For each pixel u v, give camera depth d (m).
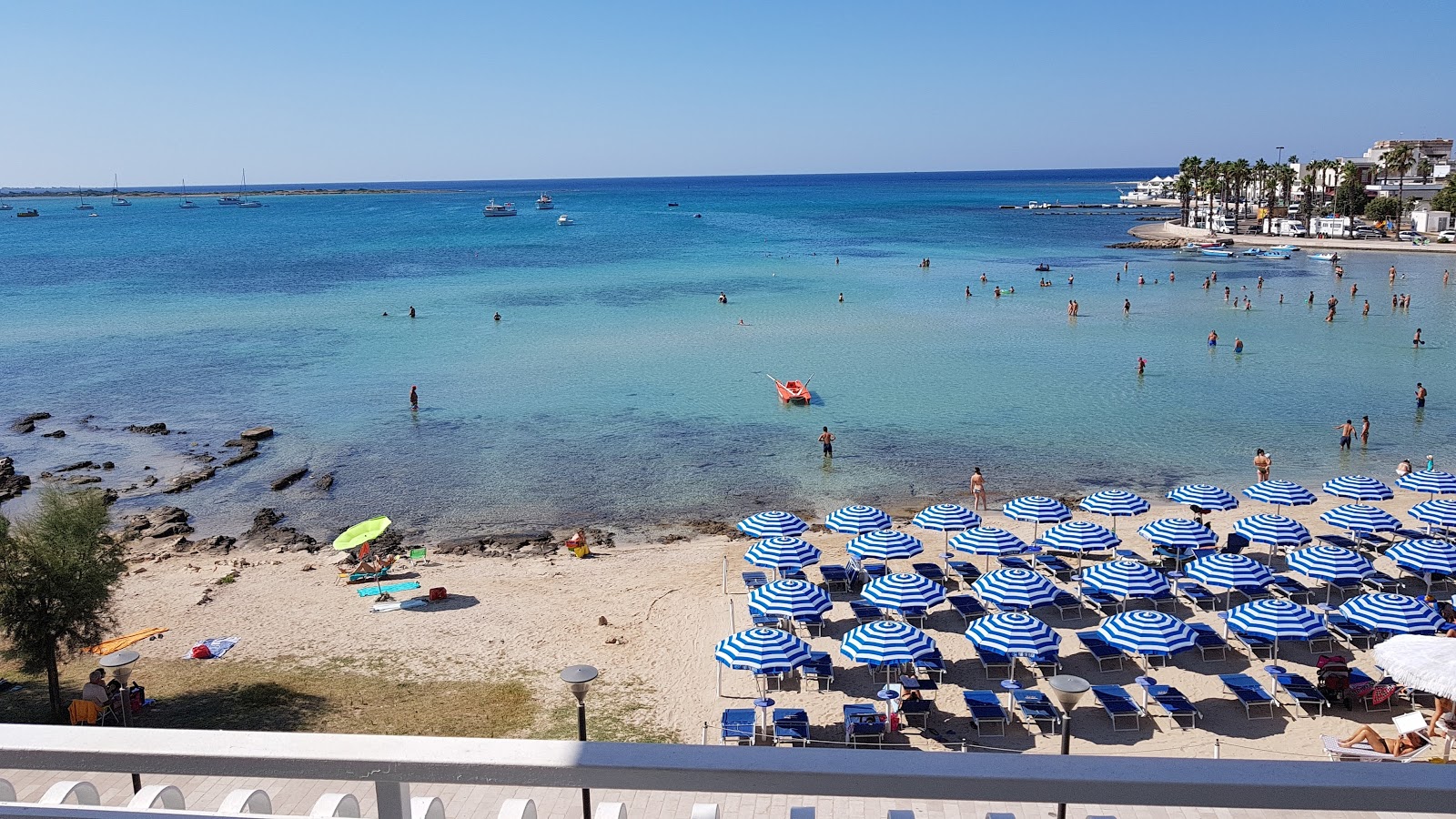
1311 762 2.47
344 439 44.19
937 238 153.50
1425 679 13.94
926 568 26.89
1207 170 154.50
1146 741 18.53
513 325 73.56
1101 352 61.84
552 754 2.58
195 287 98.06
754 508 34.91
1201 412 46.84
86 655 22.94
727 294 89.94
